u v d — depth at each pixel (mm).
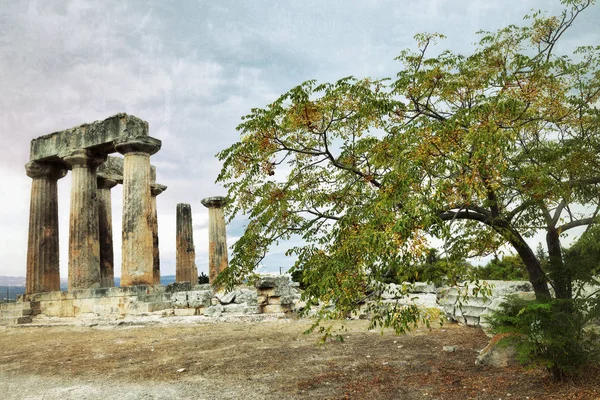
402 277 6746
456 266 7211
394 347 11914
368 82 9195
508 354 9070
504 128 7762
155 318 19953
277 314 19156
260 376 9367
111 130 23688
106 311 22109
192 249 32562
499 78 8648
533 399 6855
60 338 17422
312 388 8273
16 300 26172
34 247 26344
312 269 7621
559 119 8922
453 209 8062
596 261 7871
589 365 7820
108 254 29844
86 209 24875
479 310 14242
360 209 8109
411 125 8094
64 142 25703
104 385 9391
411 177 6637
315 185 9953
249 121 8484
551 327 7496
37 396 8836
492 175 7016
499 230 8719
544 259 9305
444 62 8992
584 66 9414
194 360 11367
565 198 8344
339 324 17188
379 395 7664
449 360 9984
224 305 19984
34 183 27156
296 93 8070
